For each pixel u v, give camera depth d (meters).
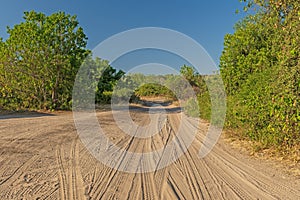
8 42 16.06
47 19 16.55
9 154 5.38
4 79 15.97
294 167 4.85
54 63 16.08
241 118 7.50
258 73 7.96
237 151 6.31
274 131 5.84
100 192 3.59
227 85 10.98
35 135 7.54
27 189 3.60
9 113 14.50
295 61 5.12
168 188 3.80
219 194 3.57
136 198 3.42
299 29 5.26
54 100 16.72
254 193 3.61
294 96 4.94
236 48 10.77
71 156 5.48
